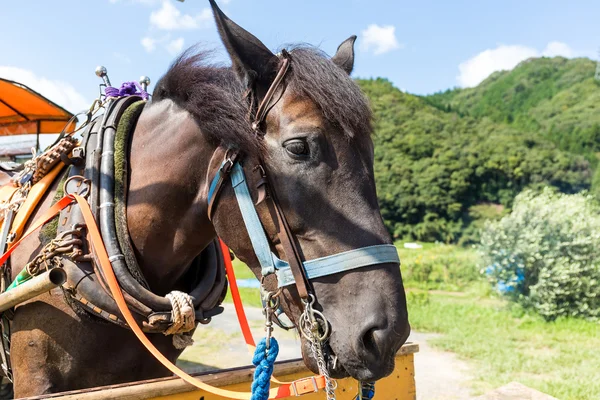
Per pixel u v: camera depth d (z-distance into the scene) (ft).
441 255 48.78
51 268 5.29
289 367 6.13
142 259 5.65
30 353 5.60
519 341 21.31
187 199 5.44
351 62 5.95
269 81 4.90
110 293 5.35
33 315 5.63
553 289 25.02
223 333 22.22
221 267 6.46
